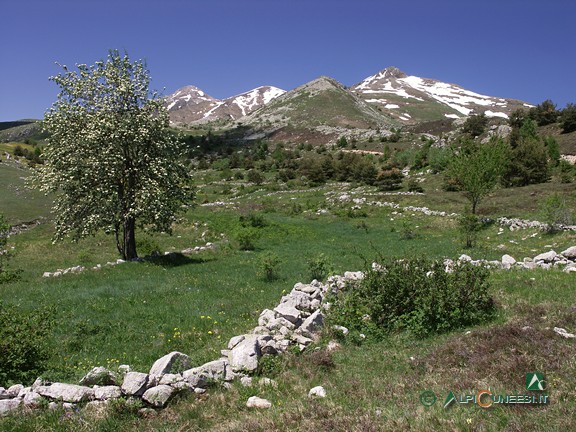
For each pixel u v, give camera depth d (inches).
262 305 542.6
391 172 2229.3
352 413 255.3
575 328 367.6
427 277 446.0
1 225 928.9
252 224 1438.2
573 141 2201.0
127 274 762.2
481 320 420.5
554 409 238.2
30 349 343.3
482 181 1320.1
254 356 334.0
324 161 3011.8
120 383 301.0
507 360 310.2
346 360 358.0
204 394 297.9
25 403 279.4
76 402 282.0
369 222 1573.6
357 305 456.1
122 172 914.1
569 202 1357.0
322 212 1803.6
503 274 610.5
